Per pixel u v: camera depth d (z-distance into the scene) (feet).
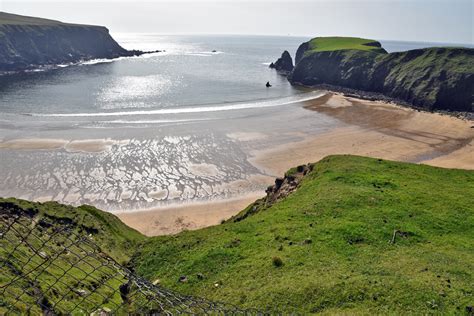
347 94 401.29
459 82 339.98
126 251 99.55
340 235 82.53
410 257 73.51
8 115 265.95
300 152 212.64
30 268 56.24
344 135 246.68
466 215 92.99
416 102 356.18
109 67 563.89
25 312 43.57
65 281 58.49
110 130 234.79
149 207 150.20
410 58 405.59
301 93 401.29
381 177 116.88
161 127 244.22
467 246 79.00
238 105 327.06
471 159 210.18
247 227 94.63
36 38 574.15
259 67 626.64
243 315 57.93
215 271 77.30
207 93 375.66
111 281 68.13
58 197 153.38
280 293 63.98
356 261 72.59
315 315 57.77
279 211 101.30
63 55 605.31
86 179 169.07
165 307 43.37
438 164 202.28
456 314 55.98
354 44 552.82
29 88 371.76
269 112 304.09
